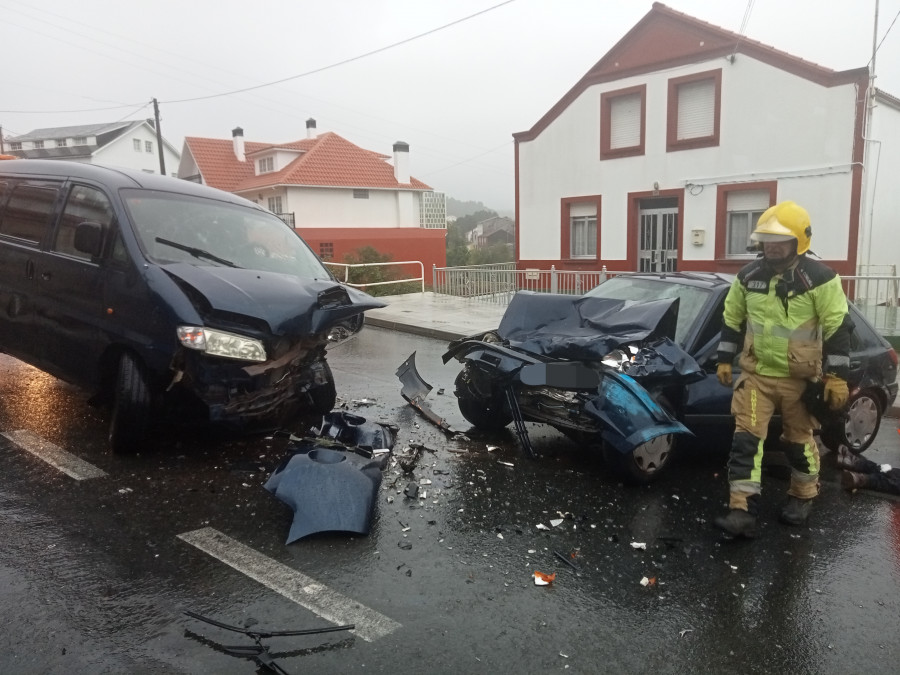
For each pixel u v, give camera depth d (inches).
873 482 203.8
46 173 241.9
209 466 194.7
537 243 861.8
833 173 635.5
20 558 139.9
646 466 197.3
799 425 171.5
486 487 193.0
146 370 191.9
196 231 221.0
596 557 154.6
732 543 164.7
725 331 176.6
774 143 666.2
